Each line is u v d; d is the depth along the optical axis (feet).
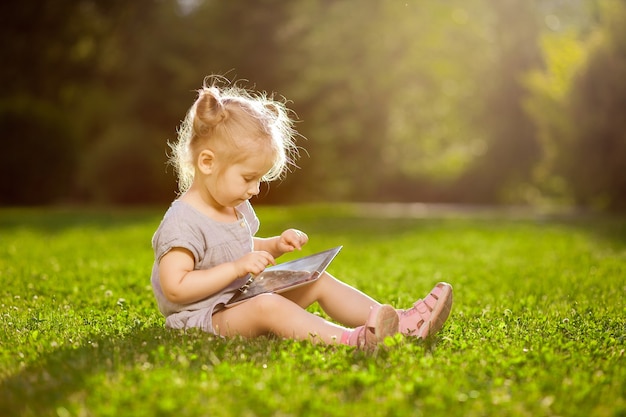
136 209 74.79
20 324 13.42
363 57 94.94
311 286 12.57
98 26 101.60
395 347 11.13
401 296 17.80
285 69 89.25
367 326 11.19
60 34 97.40
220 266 11.81
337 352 10.84
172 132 88.53
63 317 14.23
